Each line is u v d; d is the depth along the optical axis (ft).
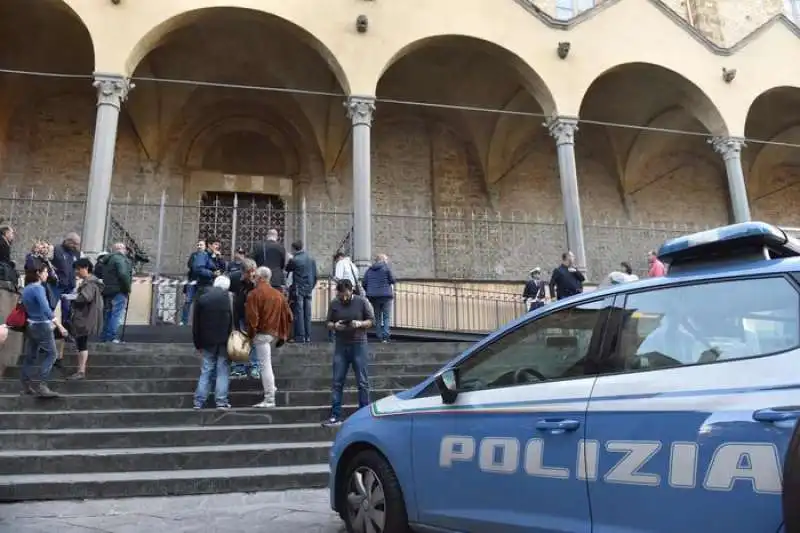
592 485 9.45
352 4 46.62
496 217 62.75
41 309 23.95
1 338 18.44
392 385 29.35
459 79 56.59
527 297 44.62
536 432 10.46
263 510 17.01
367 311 24.13
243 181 58.65
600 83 55.21
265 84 56.03
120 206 54.29
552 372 11.02
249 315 24.91
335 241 57.88
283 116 59.57
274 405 25.13
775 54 55.01
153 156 56.13
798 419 7.27
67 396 24.12
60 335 27.37
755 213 69.26
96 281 27.07
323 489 19.45
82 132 56.03
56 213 53.26
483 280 51.62
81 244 38.65
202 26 48.49
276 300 25.31
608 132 65.16
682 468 8.46
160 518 16.19
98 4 42.11
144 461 20.01
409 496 12.47
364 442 13.84
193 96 56.49
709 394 8.59
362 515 13.64
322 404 26.58
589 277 62.85
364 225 43.06
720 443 8.18
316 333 41.01
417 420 12.69
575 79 49.37
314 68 53.26
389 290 36.29
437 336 44.04
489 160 62.95
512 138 63.21
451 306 50.70
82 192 54.60
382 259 36.91
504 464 10.82
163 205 45.93
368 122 44.73
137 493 18.43
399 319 48.93
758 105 59.21
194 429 22.20
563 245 63.62
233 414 23.91
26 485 17.83
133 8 42.63
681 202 68.33
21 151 53.98
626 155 66.18
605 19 51.47
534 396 10.84
